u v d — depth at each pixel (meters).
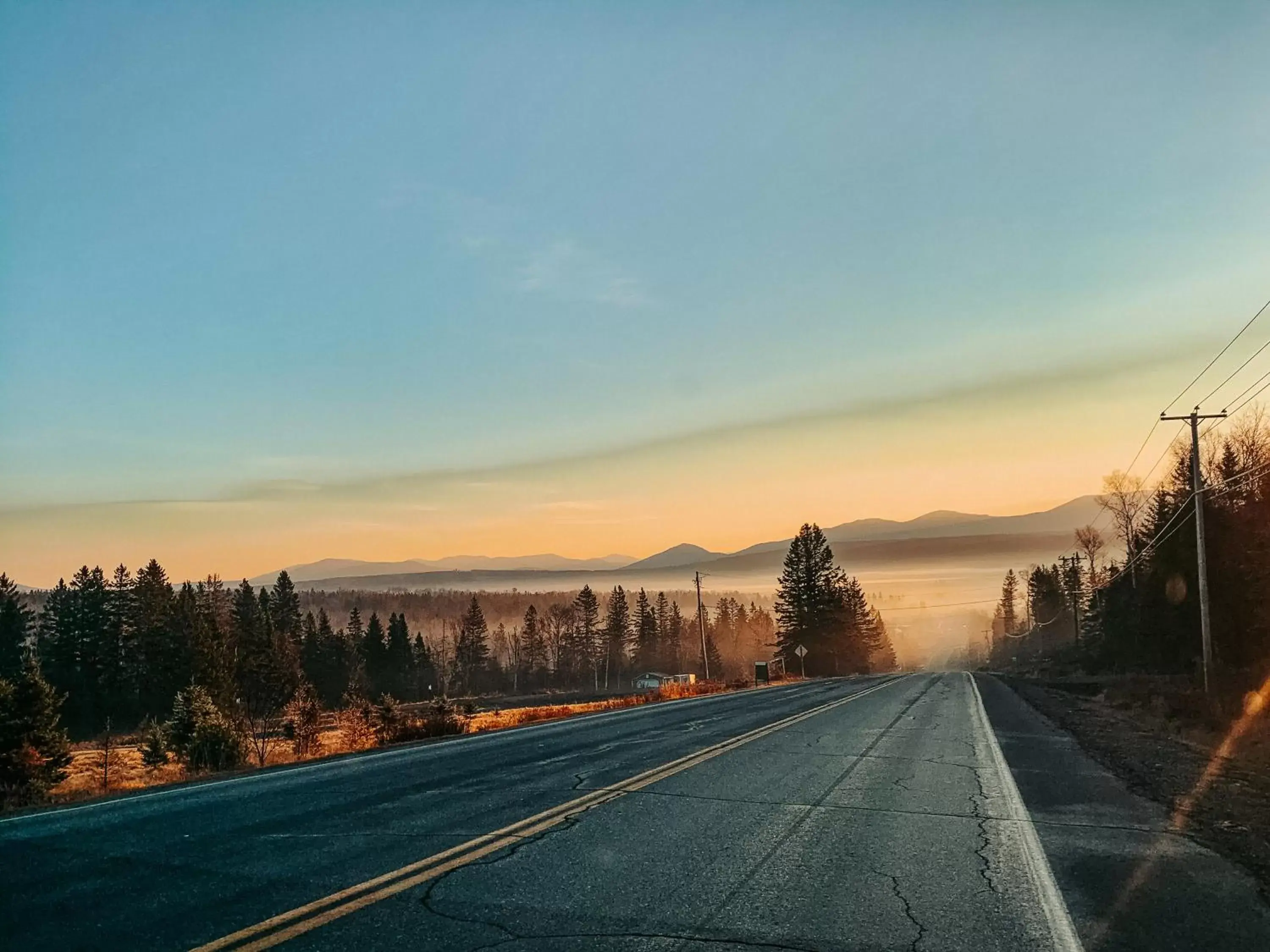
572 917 5.34
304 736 25.98
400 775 11.30
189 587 86.25
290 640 85.12
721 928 5.21
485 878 6.15
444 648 148.50
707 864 6.69
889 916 5.52
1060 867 6.88
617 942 4.91
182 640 73.38
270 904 5.46
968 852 7.30
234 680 66.12
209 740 19.16
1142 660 56.06
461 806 8.91
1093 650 72.75
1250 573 37.94
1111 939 5.18
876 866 6.76
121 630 78.25
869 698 29.77
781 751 13.83
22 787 15.01
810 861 6.87
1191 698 25.92
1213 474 43.88
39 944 4.71
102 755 41.53
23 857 6.70
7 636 78.75
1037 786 10.95
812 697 30.94
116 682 75.94
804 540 97.88
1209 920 5.58
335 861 6.57
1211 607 42.75
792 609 97.81
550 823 8.09
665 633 157.38
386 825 7.94
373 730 21.77
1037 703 29.09
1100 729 19.97
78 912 5.27
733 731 17.30
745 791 10.02
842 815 8.70
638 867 6.54
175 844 7.14
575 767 11.98
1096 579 79.81
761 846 7.32
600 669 142.00
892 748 14.47
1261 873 6.78
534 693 115.81
